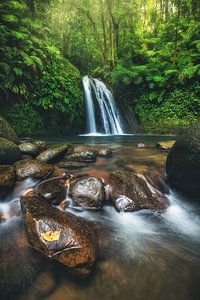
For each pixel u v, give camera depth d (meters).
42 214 2.38
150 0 16.91
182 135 3.51
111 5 13.37
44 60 9.48
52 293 1.80
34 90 8.80
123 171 3.60
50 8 11.94
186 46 12.04
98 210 3.02
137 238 2.57
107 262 2.12
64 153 4.68
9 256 2.19
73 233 2.16
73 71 11.42
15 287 1.87
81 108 10.59
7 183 3.20
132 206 3.02
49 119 9.50
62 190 3.20
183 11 14.05
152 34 16.47
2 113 8.13
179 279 1.98
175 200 3.44
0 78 7.80
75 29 13.57
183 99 10.33
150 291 1.84
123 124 11.79
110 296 1.78
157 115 10.98
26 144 4.78
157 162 4.45
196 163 3.18
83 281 1.90
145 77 11.28
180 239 2.60
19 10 9.60
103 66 14.64
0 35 7.72
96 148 5.15
